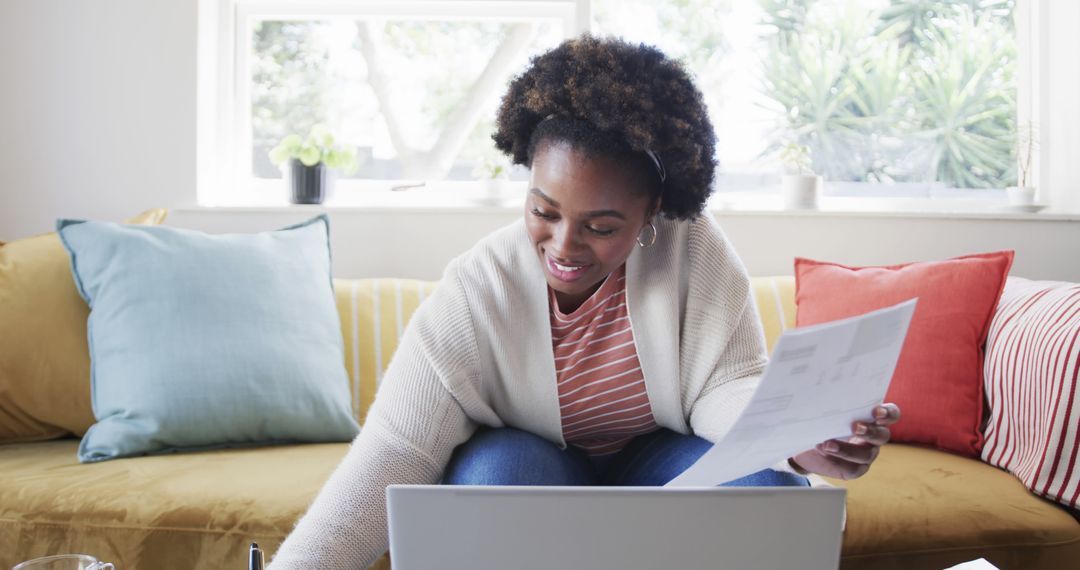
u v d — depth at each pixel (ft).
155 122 8.05
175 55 8.04
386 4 8.84
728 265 4.30
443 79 8.91
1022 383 5.66
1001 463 5.73
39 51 8.04
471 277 4.24
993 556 4.92
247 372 6.08
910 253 8.04
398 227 7.97
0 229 8.10
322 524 3.70
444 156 8.91
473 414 4.26
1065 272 8.05
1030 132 8.86
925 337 6.32
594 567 2.34
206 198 8.25
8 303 6.28
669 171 3.68
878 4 9.01
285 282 6.56
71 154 8.07
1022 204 8.57
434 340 4.13
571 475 4.26
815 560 2.37
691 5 8.95
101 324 6.16
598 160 3.44
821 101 8.98
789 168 8.69
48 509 4.93
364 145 8.91
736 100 8.96
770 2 8.97
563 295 4.24
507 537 2.33
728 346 4.28
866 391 2.85
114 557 4.87
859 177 9.00
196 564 4.86
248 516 4.89
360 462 3.91
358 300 7.13
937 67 9.02
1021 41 9.02
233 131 8.79
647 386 4.30
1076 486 5.08
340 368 6.54
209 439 6.03
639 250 4.25
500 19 8.88
